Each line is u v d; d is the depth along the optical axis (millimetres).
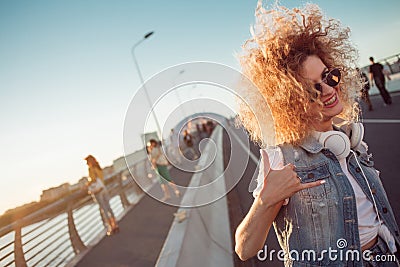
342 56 1670
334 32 1637
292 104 1409
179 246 3916
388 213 1444
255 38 1529
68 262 5555
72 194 6398
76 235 6047
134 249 5402
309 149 1381
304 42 1482
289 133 1418
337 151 1391
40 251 4680
